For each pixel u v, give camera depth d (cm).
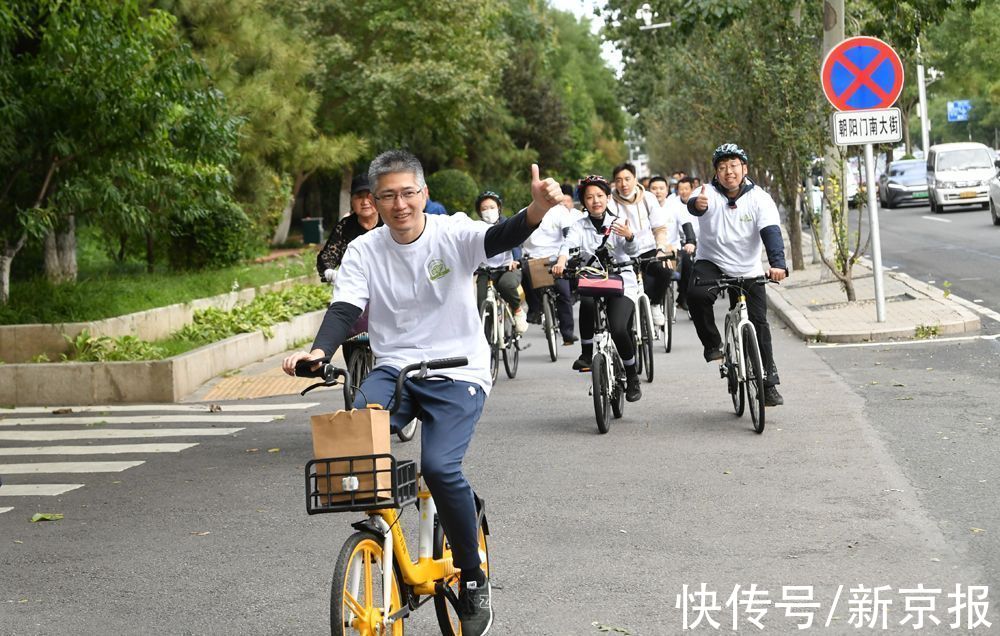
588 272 1029
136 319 1585
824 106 1850
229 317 1691
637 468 843
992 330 1446
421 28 3816
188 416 1194
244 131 2416
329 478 432
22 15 1518
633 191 1169
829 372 1220
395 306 500
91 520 775
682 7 1961
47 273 1972
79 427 1155
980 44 6316
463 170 5244
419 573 481
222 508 789
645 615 542
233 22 2406
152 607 587
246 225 2356
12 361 1448
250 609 578
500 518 723
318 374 474
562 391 1227
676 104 3641
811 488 759
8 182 1606
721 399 1116
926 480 761
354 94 3759
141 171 1609
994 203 3303
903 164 4778
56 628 562
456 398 488
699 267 1007
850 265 1752
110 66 1482
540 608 557
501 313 1324
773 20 2077
